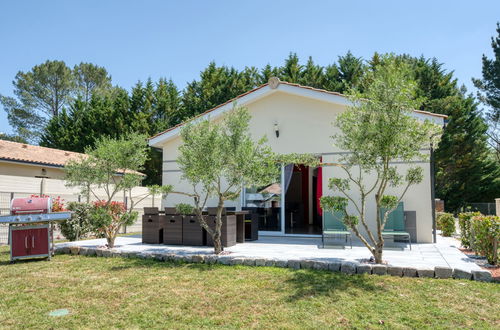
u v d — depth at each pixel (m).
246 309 4.76
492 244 6.92
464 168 30.91
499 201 17.16
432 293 5.27
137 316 4.58
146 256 8.07
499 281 5.79
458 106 29.58
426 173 10.20
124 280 6.24
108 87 43.47
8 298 5.36
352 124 6.51
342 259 7.17
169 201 12.72
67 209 12.35
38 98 39.09
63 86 39.66
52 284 6.08
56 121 32.34
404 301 4.96
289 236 11.66
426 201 10.16
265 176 7.71
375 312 4.59
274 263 7.02
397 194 10.40
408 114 6.46
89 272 6.89
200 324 4.30
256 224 10.86
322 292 5.36
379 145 6.16
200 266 7.20
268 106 11.95
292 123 11.60
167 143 12.97
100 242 10.68
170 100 31.83
